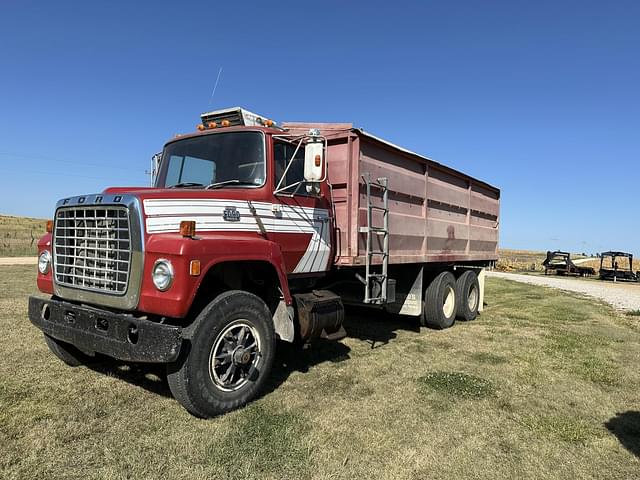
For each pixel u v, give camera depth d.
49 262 4.87
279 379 5.10
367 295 5.94
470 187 9.70
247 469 3.18
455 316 9.02
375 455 3.48
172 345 3.57
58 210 4.57
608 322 9.83
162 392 4.53
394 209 6.88
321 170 4.79
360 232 5.89
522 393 4.95
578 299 14.62
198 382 3.87
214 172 5.20
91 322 4.06
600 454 3.66
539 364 6.07
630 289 21.20
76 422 3.79
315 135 4.77
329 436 3.73
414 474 3.24
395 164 6.85
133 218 3.90
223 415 4.06
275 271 4.82
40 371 4.99
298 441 3.61
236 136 5.16
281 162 5.12
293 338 4.77
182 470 3.14
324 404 4.41
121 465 3.17
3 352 5.67
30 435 3.53
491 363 6.05
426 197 7.82
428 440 3.75
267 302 5.00
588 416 4.40
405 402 4.53
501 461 3.48
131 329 3.80
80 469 3.11
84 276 4.29
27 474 3.02
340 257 5.84
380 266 6.60
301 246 5.30
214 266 4.30
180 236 3.89
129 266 3.90
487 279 22.80
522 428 4.07
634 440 3.92
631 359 6.54
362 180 5.95
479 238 10.25
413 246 7.50
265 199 4.87
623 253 31.08
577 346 7.18
